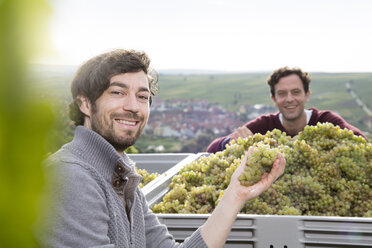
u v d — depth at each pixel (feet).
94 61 4.99
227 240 6.27
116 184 4.96
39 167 0.67
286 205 7.36
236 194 5.25
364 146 8.48
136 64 5.02
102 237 4.18
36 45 0.62
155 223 5.87
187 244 5.16
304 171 8.00
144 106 5.12
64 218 3.79
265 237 6.15
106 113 4.91
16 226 0.65
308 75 13.85
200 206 7.89
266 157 5.40
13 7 0.60
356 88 258.16
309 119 13.99
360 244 5.86
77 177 4.14
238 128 12.80
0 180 0.64
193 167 9.56
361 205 7.52
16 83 0.62
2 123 0.63
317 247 6.01
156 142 193.67
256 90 293.02
